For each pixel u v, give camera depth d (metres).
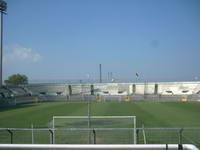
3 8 58.84
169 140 17.70
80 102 56.28
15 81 106.69
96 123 25.84
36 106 48.34
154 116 33.00
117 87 80.12
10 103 53.75
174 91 75.94
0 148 2.88
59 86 79.69
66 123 25.84
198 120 29.77
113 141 17.23
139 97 67.62
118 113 36.62
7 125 28.50
